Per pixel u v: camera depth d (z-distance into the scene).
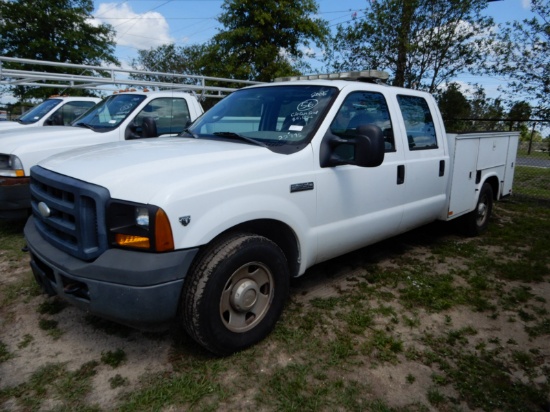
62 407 2.39
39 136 5.68
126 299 2.38
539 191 9.64
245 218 2.75
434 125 4.75
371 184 3.76
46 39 21.58
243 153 2.98
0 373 2.67
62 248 2.68
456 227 5.79
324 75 4.44
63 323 3.27
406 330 3.29
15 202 5.12
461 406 2.48
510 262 4.76
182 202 2.45
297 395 2.51
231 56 20.62
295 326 3.27
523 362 2.92
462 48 10.65
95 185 2.50
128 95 6.86
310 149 3.22
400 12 10.80
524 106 9.27
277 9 20.23
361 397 2.53
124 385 2.58
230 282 2.75
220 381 2.62
